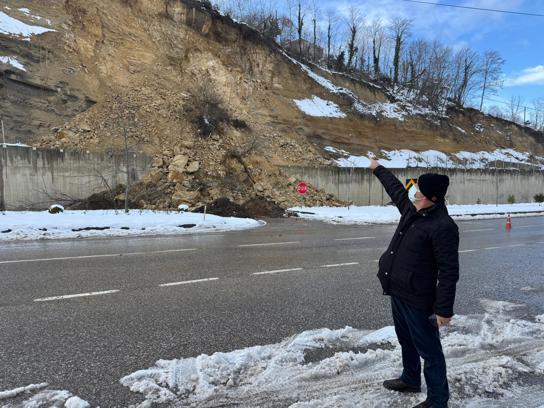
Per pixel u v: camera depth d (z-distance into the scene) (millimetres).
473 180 39312
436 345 3230
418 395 3521
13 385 3523
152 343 4488
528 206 37188
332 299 6348
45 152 21562
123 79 30438
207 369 3848
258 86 38344
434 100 56844
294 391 3537
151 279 7402
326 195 30516
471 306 6184
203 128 29078
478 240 14227
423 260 3184
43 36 27766
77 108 26953
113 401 3303
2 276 7523
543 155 60688
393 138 45625
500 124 59812
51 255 9852
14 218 14984
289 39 56781
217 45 37625
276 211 25266
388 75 65812
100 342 4492
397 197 3609
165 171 25016
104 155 23297
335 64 57750
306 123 39000
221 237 13938
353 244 12539
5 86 24344
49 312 5465
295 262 9320
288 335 4828
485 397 3533
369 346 4582
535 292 7055
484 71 73062
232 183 26406
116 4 33094
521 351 4523
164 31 34625
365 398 3443
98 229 14695
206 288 6824
